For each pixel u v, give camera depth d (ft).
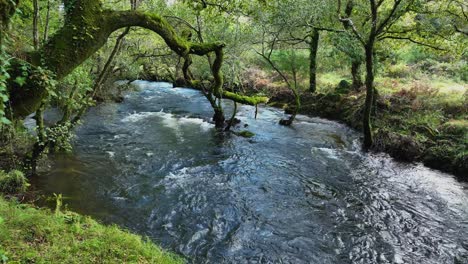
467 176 42.01
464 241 29.22
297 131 61.82
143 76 117.29
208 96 61.26
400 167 45.65
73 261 15.93
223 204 34.01
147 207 32.73
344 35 56.03
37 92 17.17
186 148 50.85
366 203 35.53
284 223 31.12
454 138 47.50
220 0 49.26
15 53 17.08
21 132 36.58
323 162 47.03
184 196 35.37
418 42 54.44
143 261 17.72
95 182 37.35
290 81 90.02
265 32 63.36
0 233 16.93
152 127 61.31
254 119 70.03
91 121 62.28
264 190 37.78
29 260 15.28
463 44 54.24
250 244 27.68
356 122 62.85
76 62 18.49
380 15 57.00
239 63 67.72
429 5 50.88
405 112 58.03
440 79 76.28
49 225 19.11
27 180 33.73
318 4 56.54
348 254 27.02
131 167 42.37
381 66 68.54
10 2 15.97
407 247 28.19
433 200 36.52
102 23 18.90
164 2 55.98
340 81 81.46
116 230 21.52
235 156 48.29
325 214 33.04
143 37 69.62
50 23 41.50
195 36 61.41
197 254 25.95
